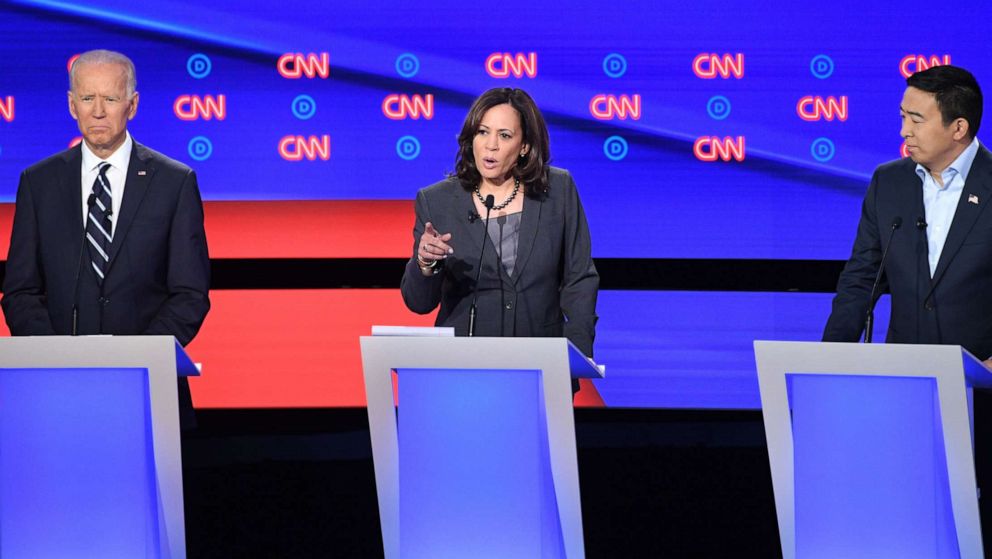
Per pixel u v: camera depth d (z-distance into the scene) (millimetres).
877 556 7094
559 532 7117
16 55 13180
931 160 9273
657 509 11672
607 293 13398
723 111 13297
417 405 7266
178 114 13250
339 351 13422
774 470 7176
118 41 13211
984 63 13156
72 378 7266
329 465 12250
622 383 13391
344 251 13367
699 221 13352
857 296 9695
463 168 9195
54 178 9688
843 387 7117
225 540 11180
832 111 13273
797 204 13320
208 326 13398
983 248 9180
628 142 13320
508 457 7168
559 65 13281
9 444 7305
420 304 9016
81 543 7324
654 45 13281
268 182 13320
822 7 13234
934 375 6770
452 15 13250
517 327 9031
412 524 7270
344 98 13281
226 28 13227
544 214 9195
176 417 7105
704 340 13375
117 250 9453
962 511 6793
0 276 13188
